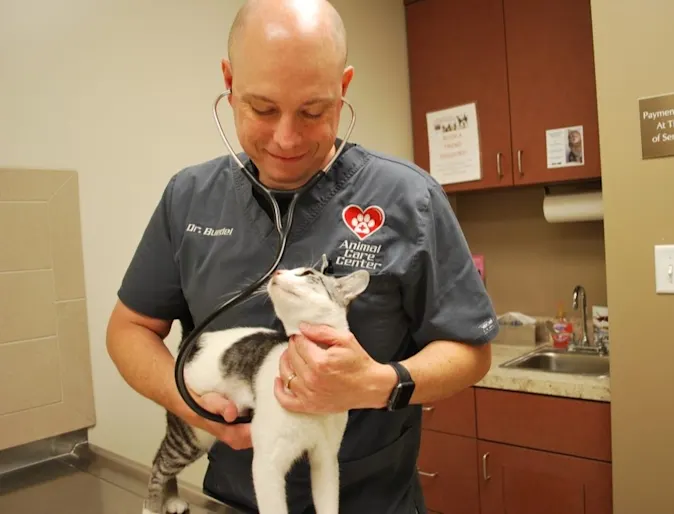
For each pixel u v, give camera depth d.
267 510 0.75
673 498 1.53
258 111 0.76
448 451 2.03
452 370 0.84
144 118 1.58
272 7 0.73
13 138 1.33
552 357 2.21
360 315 0.88
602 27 1.56
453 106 2.30
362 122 2.27
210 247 0.98
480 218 2.59
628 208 1.55
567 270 2.36
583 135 1.99
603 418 1.71
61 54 1.41
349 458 0.92
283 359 0.76
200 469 1.65
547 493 1.82
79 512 1.08
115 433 1.51
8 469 1.31
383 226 0.90
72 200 1.43
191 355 0.91
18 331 1.33
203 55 1.73
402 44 2.46
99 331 1.48
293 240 0.93
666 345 1.52
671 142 1.48
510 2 2.12
